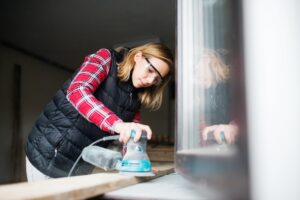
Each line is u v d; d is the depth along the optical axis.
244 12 0.38
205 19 0.73
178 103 0.79
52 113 1.10
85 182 0.67
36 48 3.56
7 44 3.29
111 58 1.12
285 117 0.36
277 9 0.38
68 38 3.29
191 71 0.79
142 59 1.13
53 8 2.64
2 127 3.24
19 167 3.34
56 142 1.06
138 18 2.80
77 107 0.96
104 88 1.12
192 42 0.78
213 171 0.48
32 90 3.64
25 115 3.51
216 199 0.46
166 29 3.00
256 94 0.37
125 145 0.92
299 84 0.37
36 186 0.60
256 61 0.37
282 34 0.38
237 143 0.38
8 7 2.65
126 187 0.75
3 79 3.26
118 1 2.51
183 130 0.79
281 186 0.35
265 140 0.36
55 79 4.06
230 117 0.70
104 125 0.91
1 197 0.47
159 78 1.16
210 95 0.84
